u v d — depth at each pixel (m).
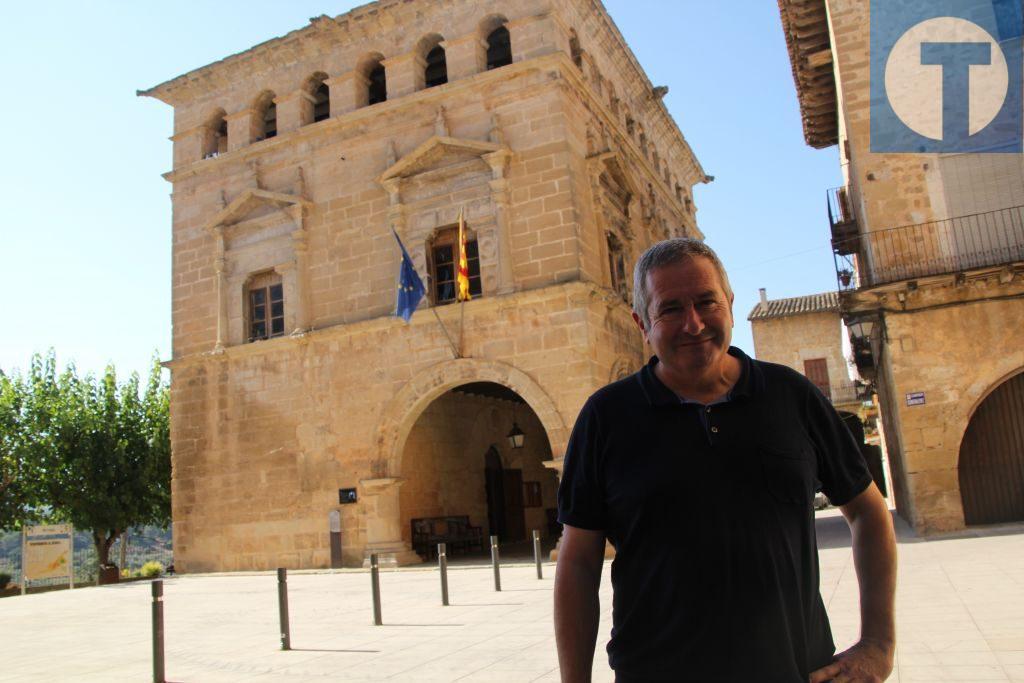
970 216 15.78
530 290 18.92
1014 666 5.97
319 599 14.09
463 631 9.32
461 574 16.66
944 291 15.69
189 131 25.14
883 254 16.22
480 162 20.14
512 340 19.19
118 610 14.74
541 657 7.51
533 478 29.06
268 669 7.96
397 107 21.48
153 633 7.69
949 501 15.29
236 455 22.23
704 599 2.21
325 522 20.67
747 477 2.29
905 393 15.75
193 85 24.98
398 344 20.50
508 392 26.20
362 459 20.50
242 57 23.88
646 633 2.29
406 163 20.89
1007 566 10.64
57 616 14.30
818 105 23.27
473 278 20.34
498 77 20.28
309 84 23.78
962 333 15.55
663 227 29.03
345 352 21.16
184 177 24.72
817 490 2.66
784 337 41.12
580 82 20.88
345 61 22.86
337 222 21.95
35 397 31.06
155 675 7.61
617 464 2.41
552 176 19.45
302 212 22.30
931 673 5.96
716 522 2.25
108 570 26.55
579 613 2.46
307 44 23.11
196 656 9.06
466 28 21.30
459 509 24.09
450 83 20.73
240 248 23.31
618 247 22.92
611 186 22.45
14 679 8.11
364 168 21.84
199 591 17.67
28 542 23.08
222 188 24.06
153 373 33.91
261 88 24.17
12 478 29.47
